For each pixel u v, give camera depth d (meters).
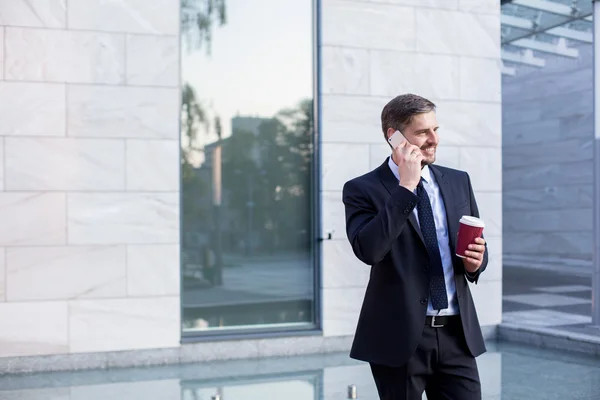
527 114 17.73
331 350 7.14
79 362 6.37
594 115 7.50
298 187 7.20
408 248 2.69
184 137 6.84
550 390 5.52
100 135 6.46
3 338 6.20
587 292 11.48
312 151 7.22
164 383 5.85
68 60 6.39
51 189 6.33
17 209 6.24
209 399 5.34
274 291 7.11
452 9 7.64
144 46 6.59
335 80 7.20
